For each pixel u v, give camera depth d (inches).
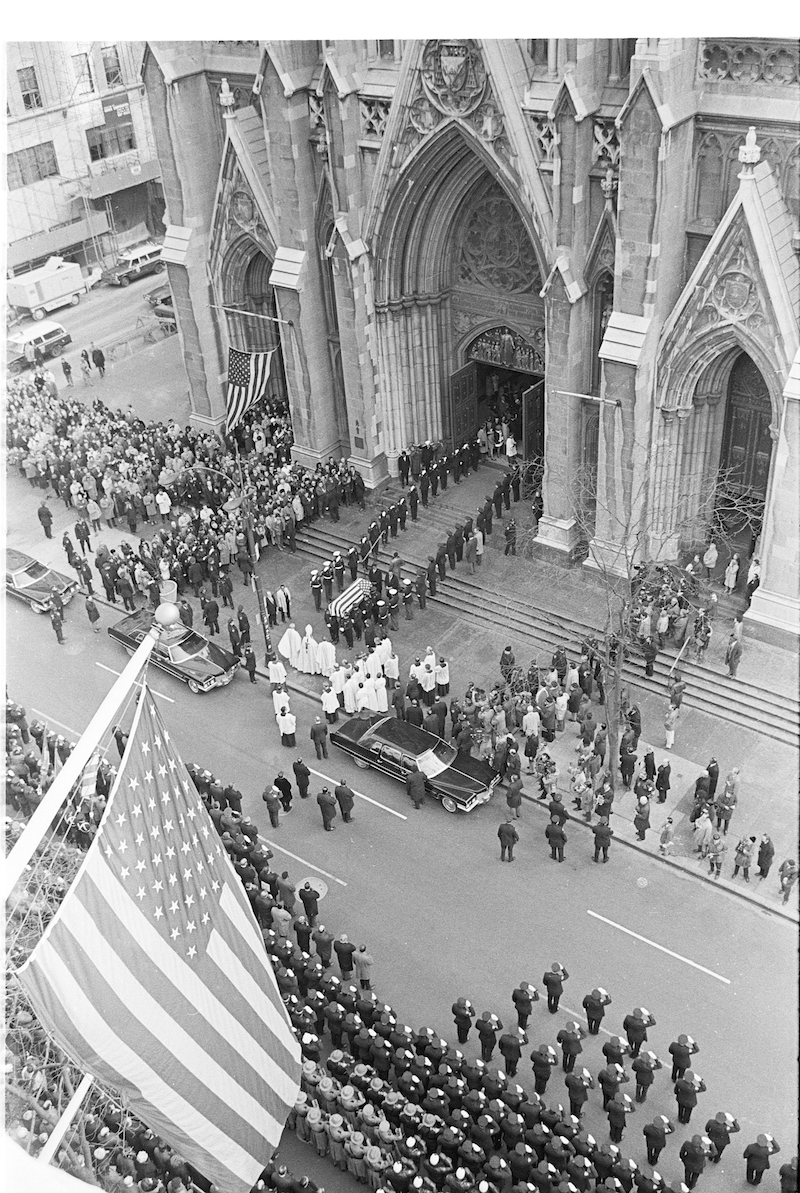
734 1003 1178.6
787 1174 946.1
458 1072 1050.7
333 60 1620.3
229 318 2090.3
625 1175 962.1
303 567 1889.8
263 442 2096.5
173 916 709.9
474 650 1669.5
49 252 2549.2
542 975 1219.9
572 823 1405.0
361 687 1565.0
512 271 1784.0
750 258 1390.3
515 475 1871.3
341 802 1406.3
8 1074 836.0
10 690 1691.7
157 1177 968.9
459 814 1429.6
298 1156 1062.4
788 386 1382.9
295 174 1755.7
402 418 1958.7
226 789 1371.8
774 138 1362.0
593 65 1417.3
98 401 2223.2
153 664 1708.9
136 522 2028.8
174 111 1868.8
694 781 1432.1
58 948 647.8
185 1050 711.1
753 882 1304.1
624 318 1507.1
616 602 1640.0
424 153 1641.2
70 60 2343.8
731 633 1579.7
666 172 1380.4
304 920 1233.4
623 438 1588.3
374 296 1824.6
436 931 1280.8
